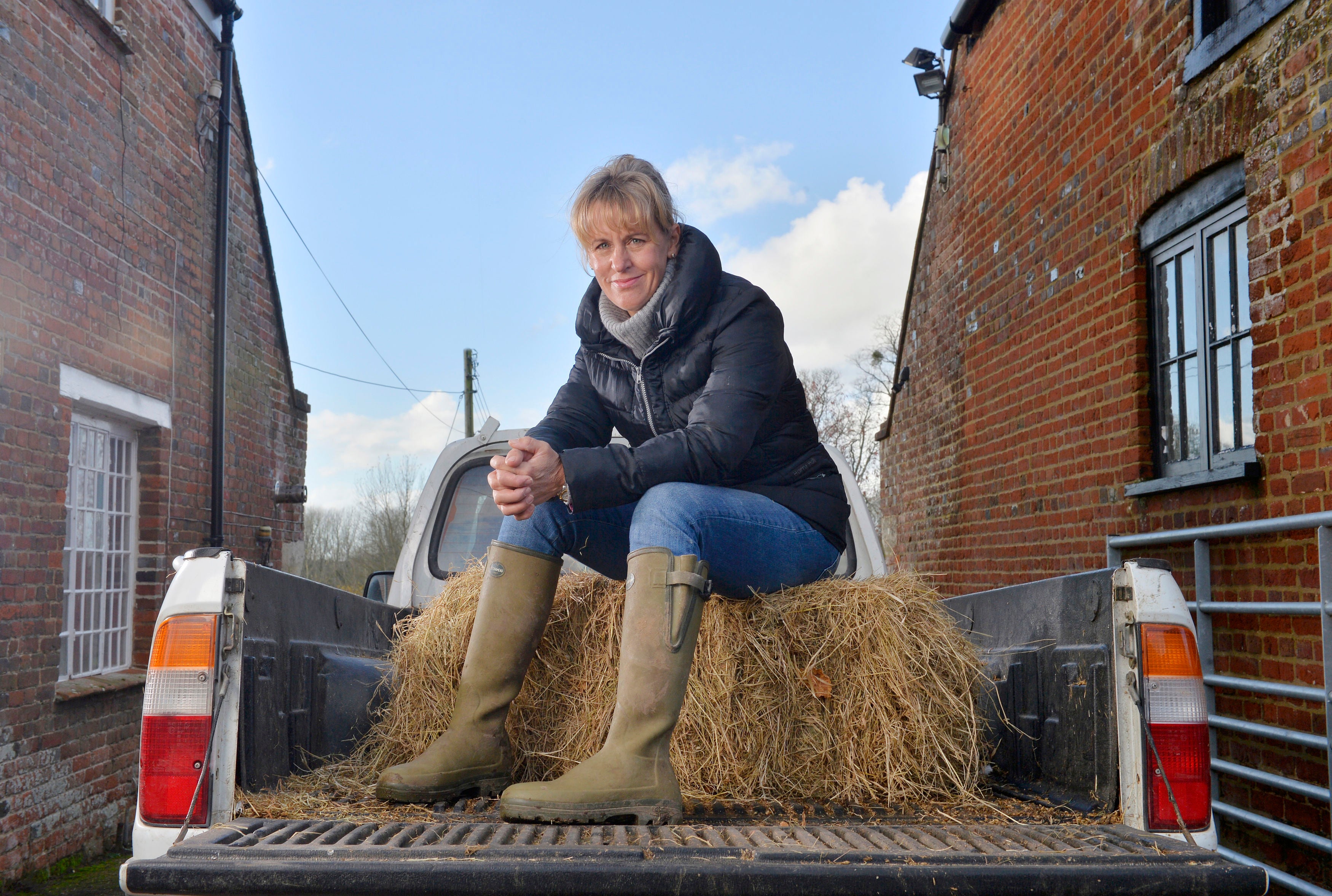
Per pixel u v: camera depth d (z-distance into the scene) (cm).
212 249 719
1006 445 573
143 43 616
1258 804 342
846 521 227
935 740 197
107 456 586
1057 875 134
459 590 222
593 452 191
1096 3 468
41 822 480
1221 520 361
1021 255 555
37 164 493
